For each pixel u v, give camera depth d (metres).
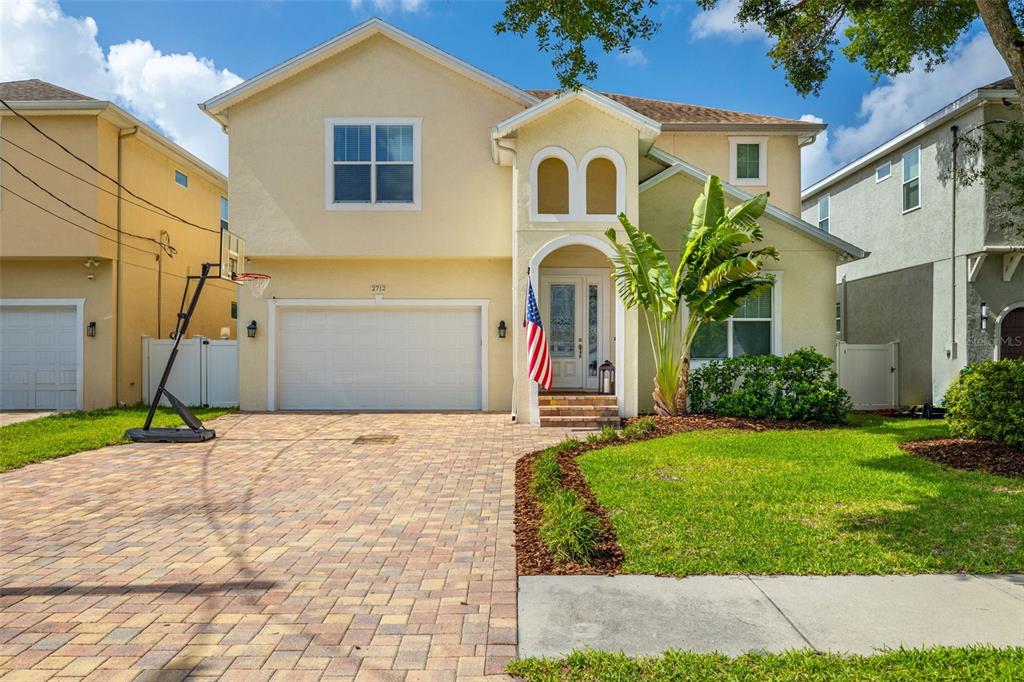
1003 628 4.15
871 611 4.41
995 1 7.36
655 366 14.88
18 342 16.22
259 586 4.93
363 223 15.21
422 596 4.74
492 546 5.86
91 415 14.55
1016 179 12.10
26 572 5.21
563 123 13.70
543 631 4.17
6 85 16.36
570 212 13.75
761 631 4.14
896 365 17.11
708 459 9.09
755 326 15.01
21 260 16.06
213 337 21.03
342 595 4.76
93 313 16.06
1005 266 14.91
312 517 6.80
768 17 11.33
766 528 6.04
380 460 9.82
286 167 15.18
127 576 5.13
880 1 11.13
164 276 18.20
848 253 14.90
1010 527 6.03
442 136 15.23
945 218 15.77
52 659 3.81
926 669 3.60
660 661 3.73
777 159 17.95
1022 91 7.23
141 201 17.11
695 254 12.91
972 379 10.15
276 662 3.79
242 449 10.72
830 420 12.96
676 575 5.05
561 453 9.86
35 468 9.21
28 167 15.41
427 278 15.80
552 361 15.80
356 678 3.61
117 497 7.60
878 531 5.96
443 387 15.95
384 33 14.96
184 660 3.81
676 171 14.93
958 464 8.66
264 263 15.71
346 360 15.92
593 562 5.36
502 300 15.80
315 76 15.22
